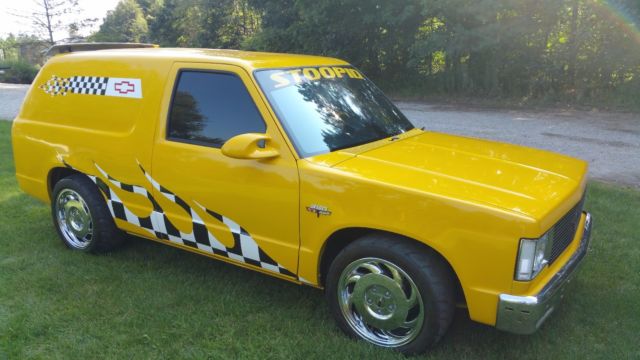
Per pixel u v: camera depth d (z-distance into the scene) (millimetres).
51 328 3711
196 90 4016
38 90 5117
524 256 2848
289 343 3490
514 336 3559
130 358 3367
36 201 6551
